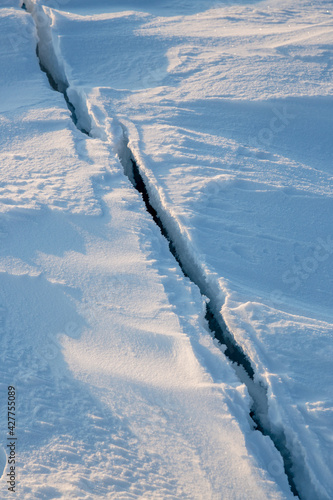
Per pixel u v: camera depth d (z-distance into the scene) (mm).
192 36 12680
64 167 8828
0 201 7738
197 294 6902
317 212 8453
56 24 12234
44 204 7797
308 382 5871
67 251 7203
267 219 8266
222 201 8453
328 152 10195
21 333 6137
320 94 10656
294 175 9164
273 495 4805
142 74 11641
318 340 6305
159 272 7078
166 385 5660
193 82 11266
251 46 12359
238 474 4949
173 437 5238
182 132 9953
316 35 12547
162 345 6090
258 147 9898
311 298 7277
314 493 5109
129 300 6609
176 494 4797
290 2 14703
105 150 9336
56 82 12281
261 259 7648
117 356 5977
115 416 5387
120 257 7203
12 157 9023
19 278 6695
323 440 5340
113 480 4848
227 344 6539
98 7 14211
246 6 14547
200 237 7797
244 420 5434
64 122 9938
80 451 5047
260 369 5984
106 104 10523
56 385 5602
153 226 7883
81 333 6219
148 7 14516
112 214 7891
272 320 6555
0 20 12219
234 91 10836
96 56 11984
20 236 7324
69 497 4660
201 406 5480
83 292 6660
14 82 11234
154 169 9039
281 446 5516
